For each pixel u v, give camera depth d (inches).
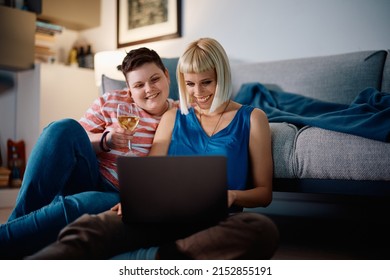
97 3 140.1
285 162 61.6
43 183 49.4
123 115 59.0
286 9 100.4
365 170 55.4
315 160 59.0
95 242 39.4
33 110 119.8
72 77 125.2
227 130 54.9
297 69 91.1
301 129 62.1
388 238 71.8
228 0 110.6
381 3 87.0
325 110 76.2
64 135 50.6
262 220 38.6
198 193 39.3
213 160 38.7
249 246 37.2
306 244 66.9
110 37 138.8
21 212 50.3
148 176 39.8
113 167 58.2
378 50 83.8
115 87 83.1
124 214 41.3
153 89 58.4
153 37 125.8
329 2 94.0
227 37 111.0
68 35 144.9
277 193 100.0
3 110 127.0
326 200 92.5
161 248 40.4
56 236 46.9
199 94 54.2
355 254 59.7
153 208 40.4
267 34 103.7
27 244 46.6
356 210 88.6
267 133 54.7
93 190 56.9
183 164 39.1
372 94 67.9
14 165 121.3
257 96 84.0
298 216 96.5
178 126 57.7
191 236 39.4
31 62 122.3
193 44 54.1
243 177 52.9
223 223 38.5
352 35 91.0
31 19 122.9
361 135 55.6
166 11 122.8
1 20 115.6
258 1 105.0
